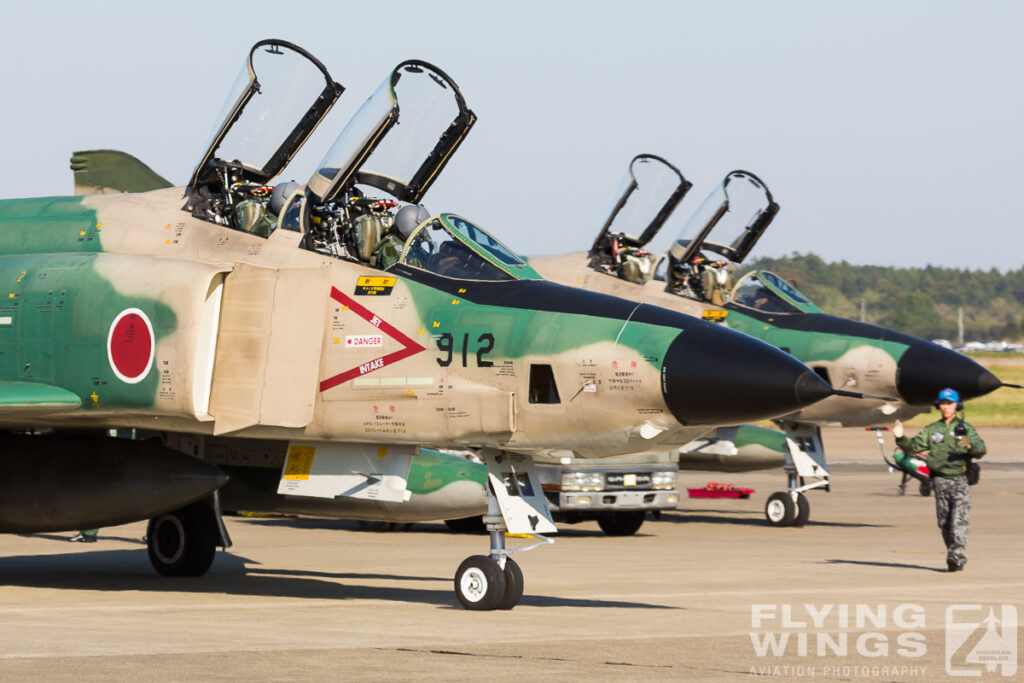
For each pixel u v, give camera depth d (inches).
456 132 1262.3
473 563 1103.0
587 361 1043.9
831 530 2026.3
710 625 1023.6
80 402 1203.2
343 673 800.3
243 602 1163.9
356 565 1514.5
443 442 1105.4
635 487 1893.5
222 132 1282.0
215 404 1171.3
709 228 2142.0
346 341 1147.3
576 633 974.4
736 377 989.8
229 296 1179.9
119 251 1299.2
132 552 1679.4
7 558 1600.6
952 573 1427.2
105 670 804.0
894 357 2036.2
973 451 1439.5
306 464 1197.1
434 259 1163.9
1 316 1241.4
